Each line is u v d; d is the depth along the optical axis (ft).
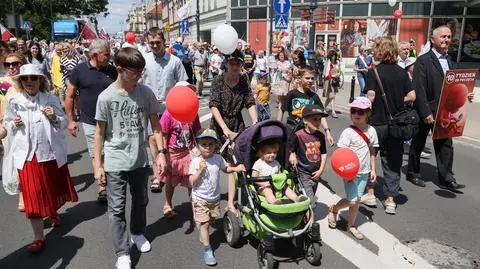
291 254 13.02
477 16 86.74
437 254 13.28
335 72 37.29
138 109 11.80
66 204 17.19
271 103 46.11
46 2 175.63
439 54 18.65
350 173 12.77
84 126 16.99
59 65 36.04
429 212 16.69
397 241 14.12
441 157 19.20
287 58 42.70
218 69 54.13
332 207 14.76
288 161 13.41
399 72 16.15
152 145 14.64
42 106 13.15
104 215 16.12
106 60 16.69
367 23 93.66
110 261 12.71
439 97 18.19
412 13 91.04
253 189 12.59
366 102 14.12
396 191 16.46
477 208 17.16
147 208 16.76
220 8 125.59
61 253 13.19
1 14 151.74
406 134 15.96
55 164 13.57
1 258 12.84
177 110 12.92
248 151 12.94
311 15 48.83
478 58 88.48
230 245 13.67
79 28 113.39
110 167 11.66
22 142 12.71
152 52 17.93
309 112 14.03
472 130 30.81
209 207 12.66
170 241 14.02
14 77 12.92
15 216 16.06
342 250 13.41
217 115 15.23
